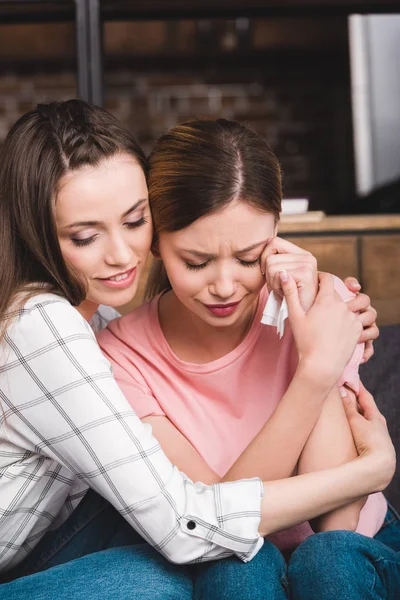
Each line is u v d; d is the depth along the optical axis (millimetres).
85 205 1134
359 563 1040
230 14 2684
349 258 2299
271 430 1155
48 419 1107
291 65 4859
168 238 1190
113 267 1176
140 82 4871
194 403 1318
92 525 1267
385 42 4473
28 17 2617
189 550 1070
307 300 1208
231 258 1172
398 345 1755
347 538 1067
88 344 1124
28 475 1166
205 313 1222
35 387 1109
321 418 1231
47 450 1128
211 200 1125
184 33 4754
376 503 1344
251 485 1086
